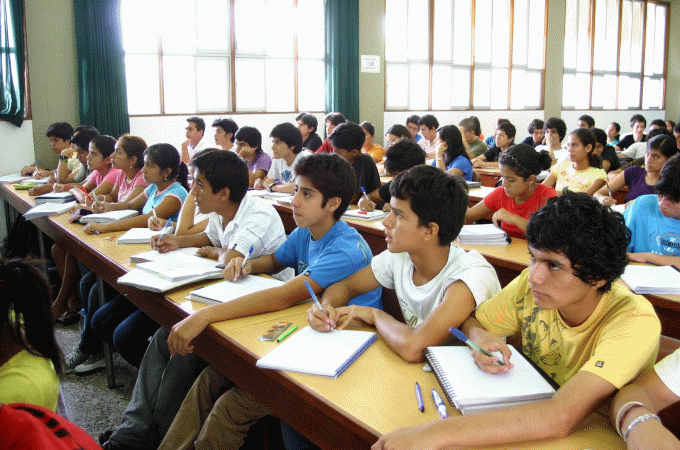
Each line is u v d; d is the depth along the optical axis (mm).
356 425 963
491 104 9562
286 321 1466
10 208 4695
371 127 5984
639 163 5051
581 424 974
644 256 1998
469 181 3998
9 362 984
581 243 942
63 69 5797
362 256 1692
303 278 1596
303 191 1692
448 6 8742
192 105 6812
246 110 7195
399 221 1327
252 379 1295
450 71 8961
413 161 2906
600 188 3459
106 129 6008
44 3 5605
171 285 1699
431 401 1034
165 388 1754
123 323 2164
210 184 2072
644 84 11555
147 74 6457
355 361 1212
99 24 5836
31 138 5664
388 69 8328
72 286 3066
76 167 4660
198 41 6730
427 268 1396
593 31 10484
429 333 1220
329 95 7660
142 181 3266
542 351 1172
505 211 2574
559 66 10164
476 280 1300
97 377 2541
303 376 1138
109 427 2113
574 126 10656
